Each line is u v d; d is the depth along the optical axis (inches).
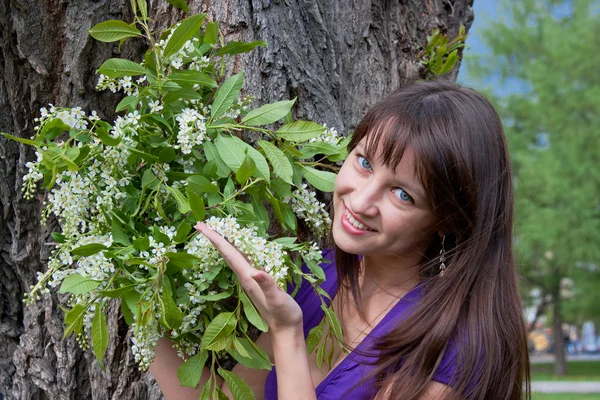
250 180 41.0
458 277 41.3
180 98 41.4
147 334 38.6
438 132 38.3
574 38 386.9
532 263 389.7
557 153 379.2
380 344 41.3
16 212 55.3
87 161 39.3
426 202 38.9
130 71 40.2
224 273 40.1
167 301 36.2
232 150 39.9
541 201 363.3
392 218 39.2
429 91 40.6
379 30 60.7
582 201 356.2
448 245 44.0
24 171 54.1
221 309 42.1
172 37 39.4
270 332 39.0
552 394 372.2
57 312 55.9
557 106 386.0
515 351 42.1
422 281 44.8
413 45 64.7
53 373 56.1
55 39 50.6
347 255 46.8
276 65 50.3
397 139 38.0
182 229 36.3
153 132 40.7
